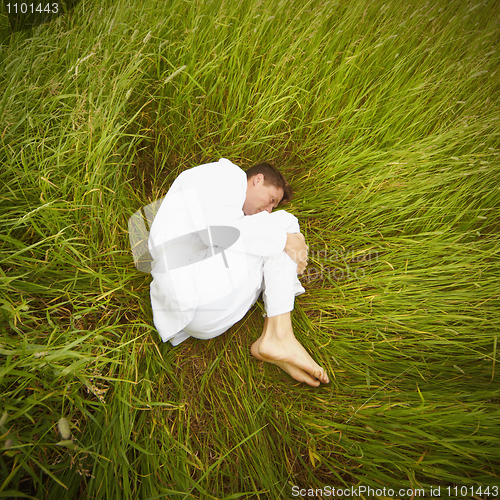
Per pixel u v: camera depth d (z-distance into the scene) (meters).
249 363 1.56
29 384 1.05
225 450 1.31
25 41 1.55
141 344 1.34
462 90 2.00
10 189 1.26
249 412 1.38
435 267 1.57
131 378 1.25
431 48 2.07
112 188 1.54
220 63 1.77
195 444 1.35
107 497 1.05
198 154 2.00
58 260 1.29
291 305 1.43
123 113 1.57
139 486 1.15
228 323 1.43
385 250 1.74
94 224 1.40
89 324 1.37
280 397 1.50
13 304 1.16
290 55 1.86
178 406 1.30
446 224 1.74
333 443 1.31
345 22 2.06
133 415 1.19
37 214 1.29
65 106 1.42
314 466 1.30
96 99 1.49
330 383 1.49
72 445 0.92
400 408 1.37
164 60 1.75
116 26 1.60
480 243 1.70
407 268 1.66
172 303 1.27
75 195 1.35
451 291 1.58
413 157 1.80
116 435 1.13
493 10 2.29
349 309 1.60
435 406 1.28
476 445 1.20
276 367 1.56
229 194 1.30
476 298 1.54
